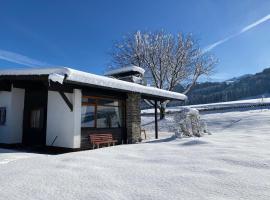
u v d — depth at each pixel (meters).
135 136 13.45
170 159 6.61
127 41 30.38
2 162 6.68
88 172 5.41
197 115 13.12
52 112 11.24
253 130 16.09
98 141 11.35
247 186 4.39
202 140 9.95
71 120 10.61
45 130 10.47
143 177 5.02
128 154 7.55
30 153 8.70
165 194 4.12
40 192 4.24
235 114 25.48
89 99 11.41
